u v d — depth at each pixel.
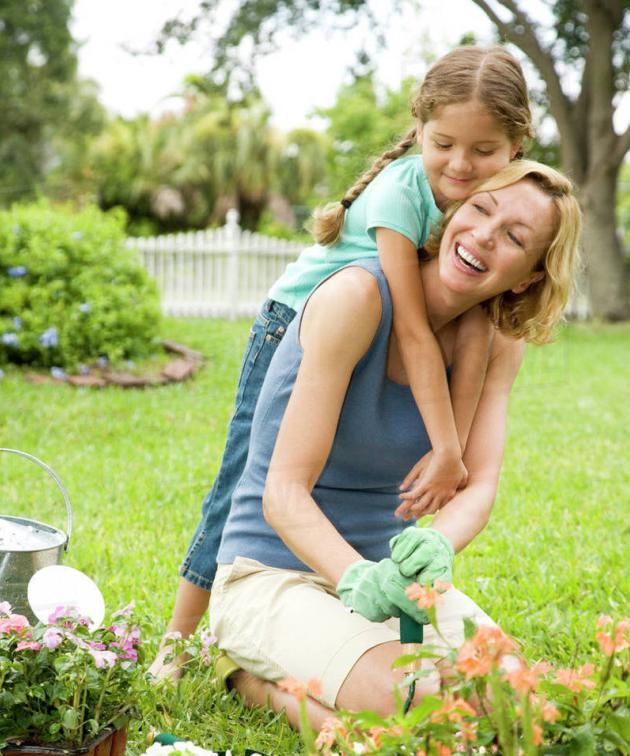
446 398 1.96
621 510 4.06
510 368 2.20
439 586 1.49
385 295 1.93
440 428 1.95
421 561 1.65
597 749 1.38
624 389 7.38
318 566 1.81
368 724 1.37
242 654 2.01
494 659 1.27
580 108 13.84
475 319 2.06
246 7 12.78
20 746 1.63
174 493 3.99
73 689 1.64
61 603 1.78
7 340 6.60
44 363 6.77
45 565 1.92
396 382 1.99
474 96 1.97
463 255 1.87
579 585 3.08
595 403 6.61
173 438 5.09
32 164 24.27
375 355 1.93
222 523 2.33
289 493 1.85
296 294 2.28
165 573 3.04
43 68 25.55
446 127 2.00
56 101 24.77
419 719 1.30
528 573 3.20
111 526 3.52
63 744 1.64
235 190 20.33
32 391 5.99
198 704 2.05
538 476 4.59
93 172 20.39
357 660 1.83
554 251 1.87
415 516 2.03
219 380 6.78
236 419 2.32
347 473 2.05
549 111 14.24
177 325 9.11
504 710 1.30
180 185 20.14
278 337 2.29
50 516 3.62
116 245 7.94
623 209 20.67
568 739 1.40
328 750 1.52
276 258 12.93
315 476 1.90
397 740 1.31
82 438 4.95
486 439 2.12
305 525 1.83
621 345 10.60
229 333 8.69
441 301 2.00
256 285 12.80
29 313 6.80
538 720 1.29
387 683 1.79
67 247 7.35
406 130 2.30
